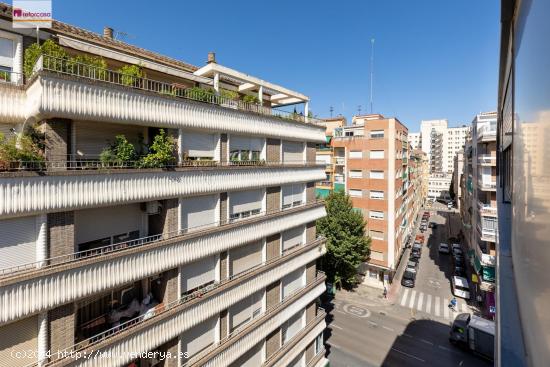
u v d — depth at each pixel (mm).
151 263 9359
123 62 10227
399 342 23719
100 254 8219
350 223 30047
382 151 33875
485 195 30312
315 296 17562
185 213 10672
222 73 12562
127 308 9680
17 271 6918
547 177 2018
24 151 7004
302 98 16703
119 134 9398
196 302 10594
